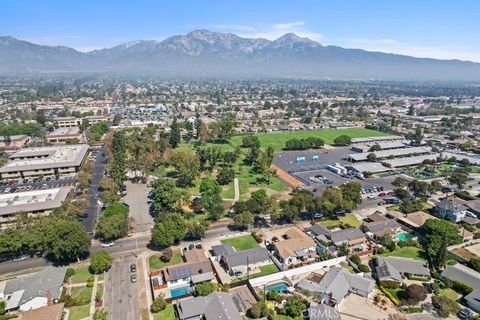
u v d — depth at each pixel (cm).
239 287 9238
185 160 18662
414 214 13512
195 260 10112
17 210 13000
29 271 10069
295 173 19688
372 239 11912
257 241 11806
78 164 19000
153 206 14250
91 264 9788
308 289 8919
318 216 13762
